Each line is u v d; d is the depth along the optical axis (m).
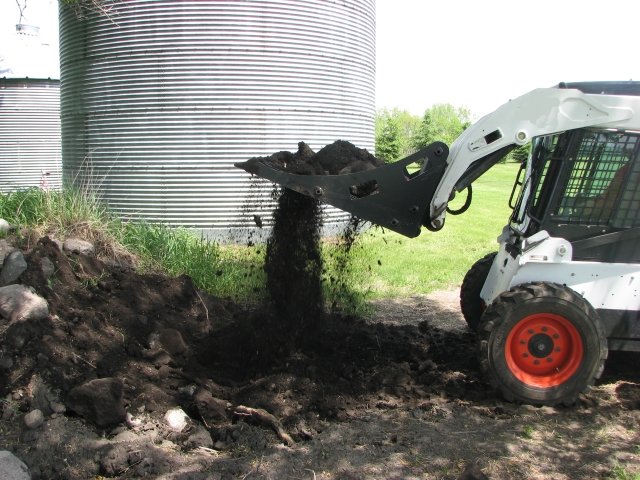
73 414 3.64
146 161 10.46
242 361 4.82
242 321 5.32
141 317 5.05
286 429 3.83
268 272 5.34
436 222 4.71
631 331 4.39
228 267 7.08
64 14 11.02
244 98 10.23
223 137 10.29
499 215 16.81
